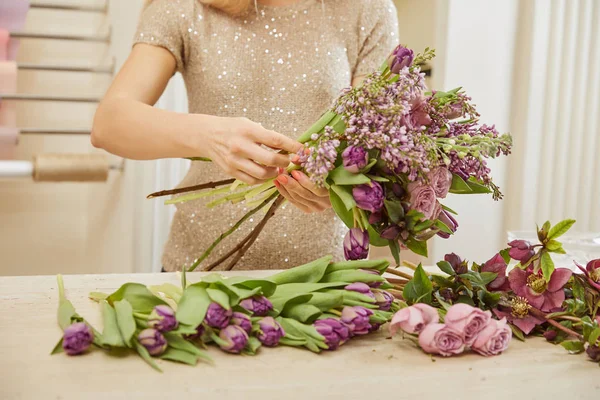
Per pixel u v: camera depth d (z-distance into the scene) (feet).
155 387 1.91
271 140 2.68
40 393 1.82
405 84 2.38
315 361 2.21
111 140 3.30
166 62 3.98
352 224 2.60
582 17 6.49
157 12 3.99
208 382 1.98
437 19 6.58
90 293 2.82
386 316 2.52
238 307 2.27
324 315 2.38
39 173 5.92
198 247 4.17
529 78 6.51
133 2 6.35
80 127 7.31
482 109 6.61
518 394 2.01
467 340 2.33
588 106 6.59
